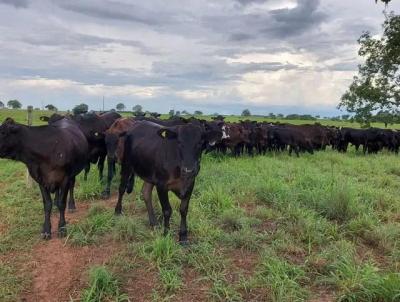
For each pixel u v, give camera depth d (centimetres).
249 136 2169
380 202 1016
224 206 951
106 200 1086
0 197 1109
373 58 2748
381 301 545
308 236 771
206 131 753
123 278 632
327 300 566
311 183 1199
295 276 621
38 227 852
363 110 2825
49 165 784
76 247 751
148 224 859
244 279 614
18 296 605
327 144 2795
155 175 765
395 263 662
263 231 814
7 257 724
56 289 623
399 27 1684
